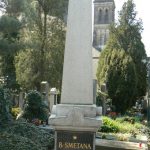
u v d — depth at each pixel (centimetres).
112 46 4197
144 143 1537
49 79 3053
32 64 3062
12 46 1638
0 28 1588
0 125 1235
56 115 704
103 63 4103
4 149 990
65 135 705
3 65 3216
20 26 1666
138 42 4488
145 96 4684
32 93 1852
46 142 1176
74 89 723
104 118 1897
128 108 4022
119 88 3919
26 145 1028
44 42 3055
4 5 1755
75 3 742
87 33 735
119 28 4469
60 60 3048
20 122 1296
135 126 2106
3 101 1311
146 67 4469
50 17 3139
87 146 703
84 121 686
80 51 730
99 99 2906
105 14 8781
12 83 3152
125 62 3953
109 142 1473
